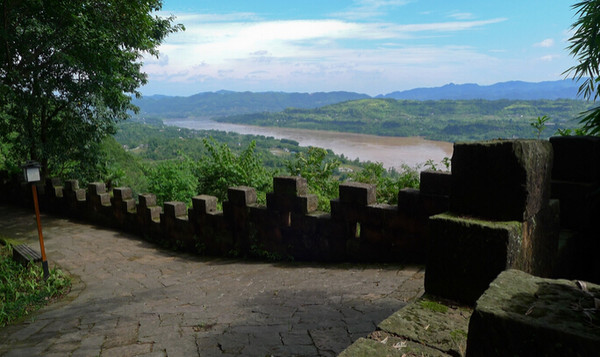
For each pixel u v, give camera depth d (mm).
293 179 6691
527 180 2057
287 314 3969
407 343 1715
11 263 7660
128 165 27312
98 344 3824
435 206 4996
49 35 11328
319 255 6488
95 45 11422
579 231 3111
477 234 2037
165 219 9430
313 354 3023
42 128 14508
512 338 1279
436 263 2211
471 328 1376
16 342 4203
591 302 1349
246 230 7562
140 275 7043
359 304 3916
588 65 3887
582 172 3119
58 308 5477
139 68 14758
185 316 4379
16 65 11367
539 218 2285
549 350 1206
